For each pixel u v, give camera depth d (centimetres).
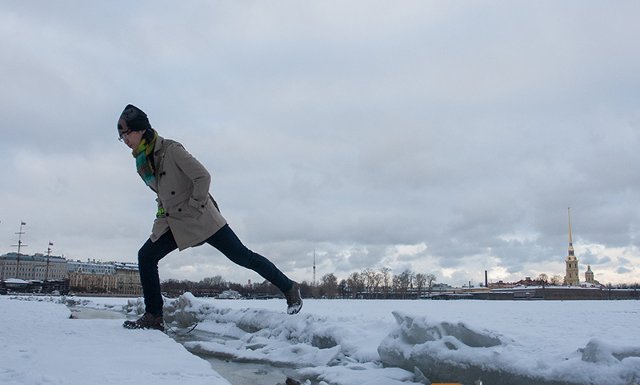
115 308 1435
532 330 708
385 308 1578
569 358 340
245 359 519
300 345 540
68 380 295
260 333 662
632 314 1221
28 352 385
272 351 559
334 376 415
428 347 401
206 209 587
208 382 300
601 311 1441
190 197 579
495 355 362
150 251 593
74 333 512
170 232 594
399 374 417
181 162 564
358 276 11531
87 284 13788
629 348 322
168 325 871
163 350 421
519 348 385
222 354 548
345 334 531
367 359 471
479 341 402
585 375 314
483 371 363
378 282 11556
